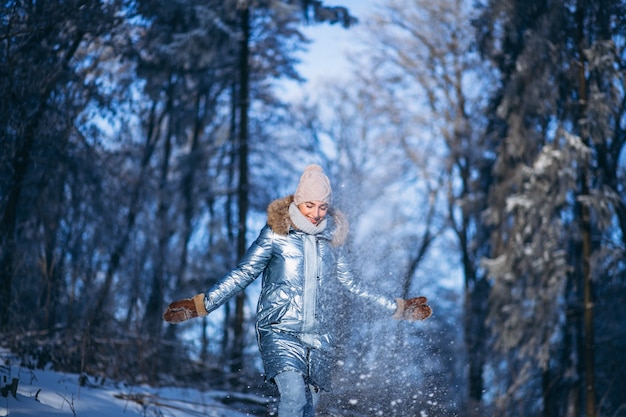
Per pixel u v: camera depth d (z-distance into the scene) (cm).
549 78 1276
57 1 852
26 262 954
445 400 579
